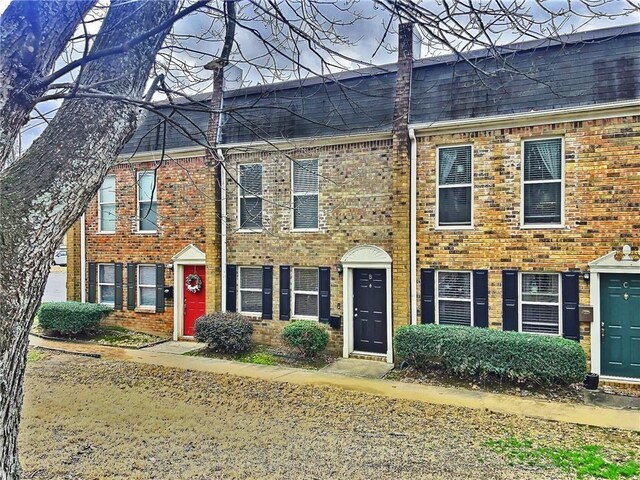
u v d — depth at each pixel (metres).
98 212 14.61
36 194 2.57
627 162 8.84
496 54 4.35
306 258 11.66
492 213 9.89
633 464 5.38
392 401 7.74
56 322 13.21
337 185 11.34
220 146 12.23
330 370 9.92
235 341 11.23
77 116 2.81
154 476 4.91
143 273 14.10
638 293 8.84
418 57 10.96
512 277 9.69
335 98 11.50
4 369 2.55
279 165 11.98
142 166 13.84
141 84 3.17
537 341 8.49
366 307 11.15
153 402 7.50
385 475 4.99
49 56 2.76
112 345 12.39
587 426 6.67
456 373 9.16
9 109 2.60
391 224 10.77
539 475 5.06
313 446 5.78
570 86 9.27
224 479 4.86
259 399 7.76
